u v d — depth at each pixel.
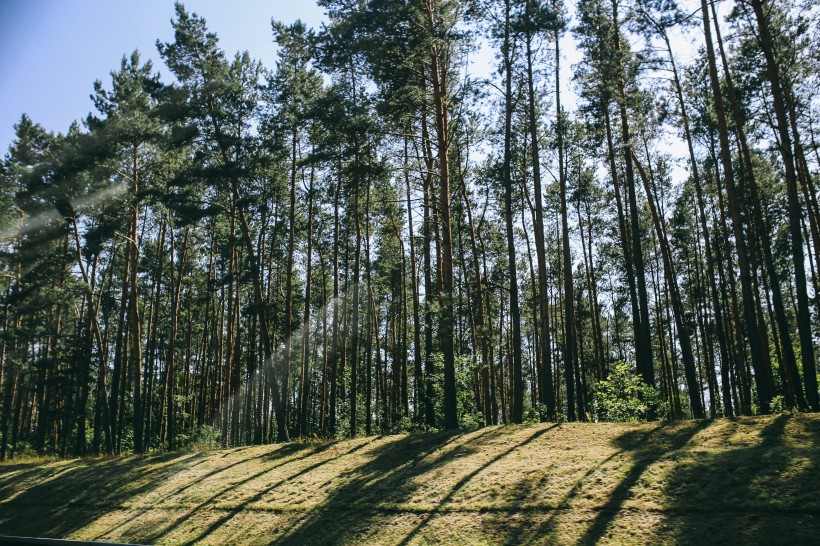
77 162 30.61
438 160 25.27
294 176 29.16
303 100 28.53
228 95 28.34
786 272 33.28
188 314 44.81
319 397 45.03
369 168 22.59
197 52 29.27
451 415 20.59
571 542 10.60
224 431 33.03
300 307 42.09
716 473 11.52
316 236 37.31
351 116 22.86
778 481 10.59
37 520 19.48
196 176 27.19
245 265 27.47
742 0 17.75
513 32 20.94
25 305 33.47
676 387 29.95
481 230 37.91
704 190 31.16
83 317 44.25
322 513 14.84
